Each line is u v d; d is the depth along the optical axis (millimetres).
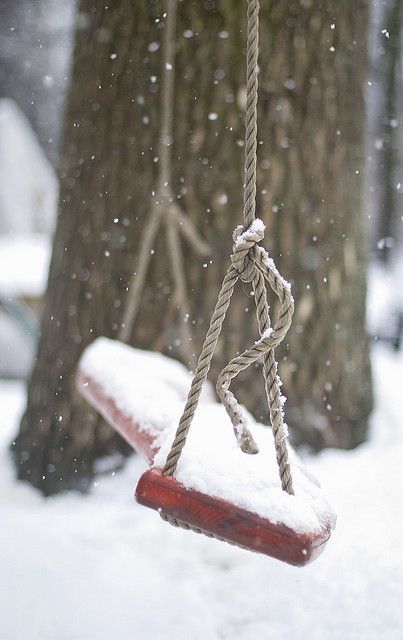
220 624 2906
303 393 4926
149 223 4461
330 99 4797
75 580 3133
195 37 4617
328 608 2934
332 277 4945
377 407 5707
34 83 23500
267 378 1711
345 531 3479
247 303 4734
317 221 4828
